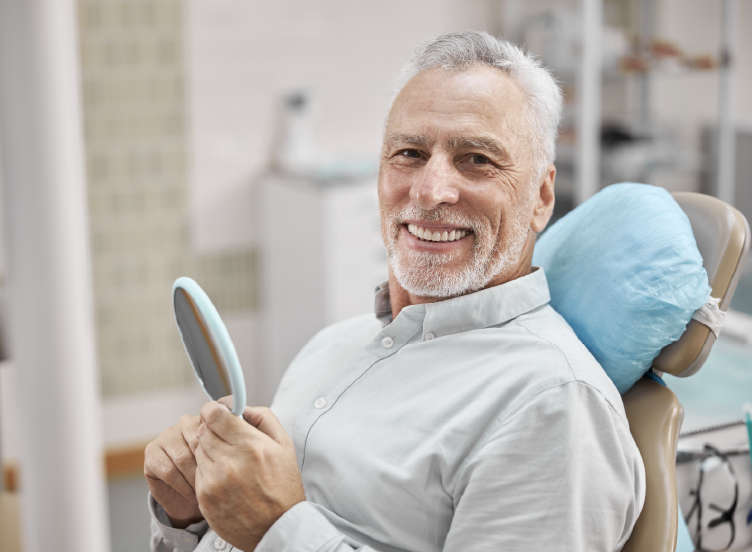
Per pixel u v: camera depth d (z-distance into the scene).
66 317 1.72
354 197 3.18
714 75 3.27
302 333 3.35
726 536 1.50
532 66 1.18
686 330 1.13
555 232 1.32
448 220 1.14
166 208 3.36
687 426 1.60
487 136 1.12
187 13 3.27
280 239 3.42
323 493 1.16
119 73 3.20
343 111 3.63
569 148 3.41
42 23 1.63
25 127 1.65
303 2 3.46
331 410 1.19
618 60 3.34
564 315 1.22
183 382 3.46
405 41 3.69
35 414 1.74
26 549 1.82
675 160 3.34
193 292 0.99
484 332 1.15
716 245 1.15
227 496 1.02
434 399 1.12
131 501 3.12
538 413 1.01
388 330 1.21
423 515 1.08
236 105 3.41
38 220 1.68
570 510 0.97
